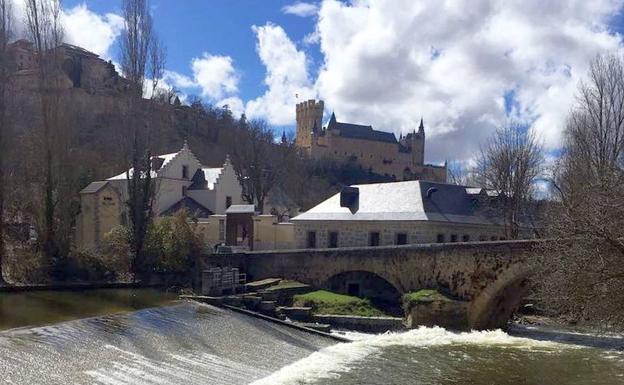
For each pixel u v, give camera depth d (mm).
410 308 29672
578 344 26844
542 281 22375
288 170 85688
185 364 16766
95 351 16219
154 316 22234
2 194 27641
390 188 43656
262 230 47562
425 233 38781
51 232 29125
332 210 44500
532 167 46562
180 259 33156
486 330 30578
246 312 26812
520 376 20062
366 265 34094
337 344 24188
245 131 82312
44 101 29672
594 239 17016
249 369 17609
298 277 36000
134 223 32688
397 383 17953
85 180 46375
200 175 54875
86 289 28391
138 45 34375
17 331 16891
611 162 33906
